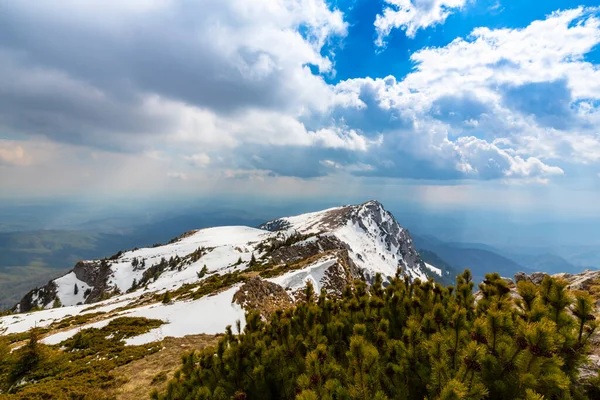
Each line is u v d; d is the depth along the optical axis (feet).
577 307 15.94
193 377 24.73
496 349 14.34
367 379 16.58
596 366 17.81
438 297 27.27
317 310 29.48
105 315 155.12
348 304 28.99
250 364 23.73
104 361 73.05
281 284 175.11
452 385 12.68
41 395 55.26
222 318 106.63
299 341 24.36
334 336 25.95
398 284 32.04
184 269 489.26
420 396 17.13
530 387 13.24
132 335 95.40
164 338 90.63
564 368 15.78
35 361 70.69
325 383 16.57
